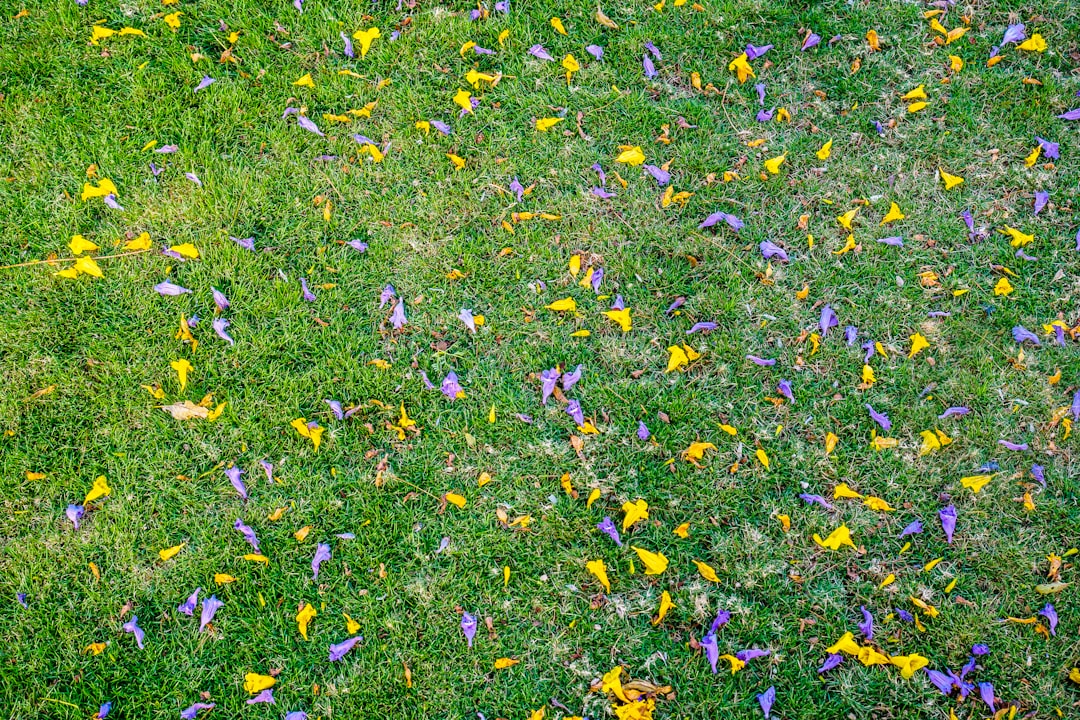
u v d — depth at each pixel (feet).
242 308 10.16
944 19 11.56
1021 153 10.93
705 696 8.73
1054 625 8.77
